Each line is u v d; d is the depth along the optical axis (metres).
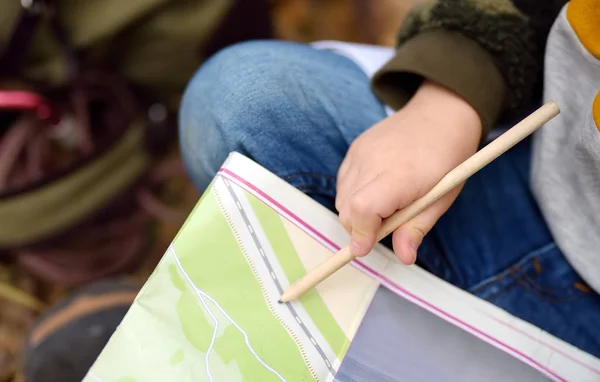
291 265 0.38
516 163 0.50
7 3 0.73
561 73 0.41
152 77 0.89
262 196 0.38
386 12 1.01
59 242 0.80
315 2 1.03
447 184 0.34
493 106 0.43
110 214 0.83
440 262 0.45
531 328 0.42
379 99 0.49
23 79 0.80
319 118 0.45
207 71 0.48
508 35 0.43
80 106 0.84
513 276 0.45
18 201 0.72
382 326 0.40
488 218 0.47
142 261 0.86
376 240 0.36
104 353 0.35
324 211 0.39
